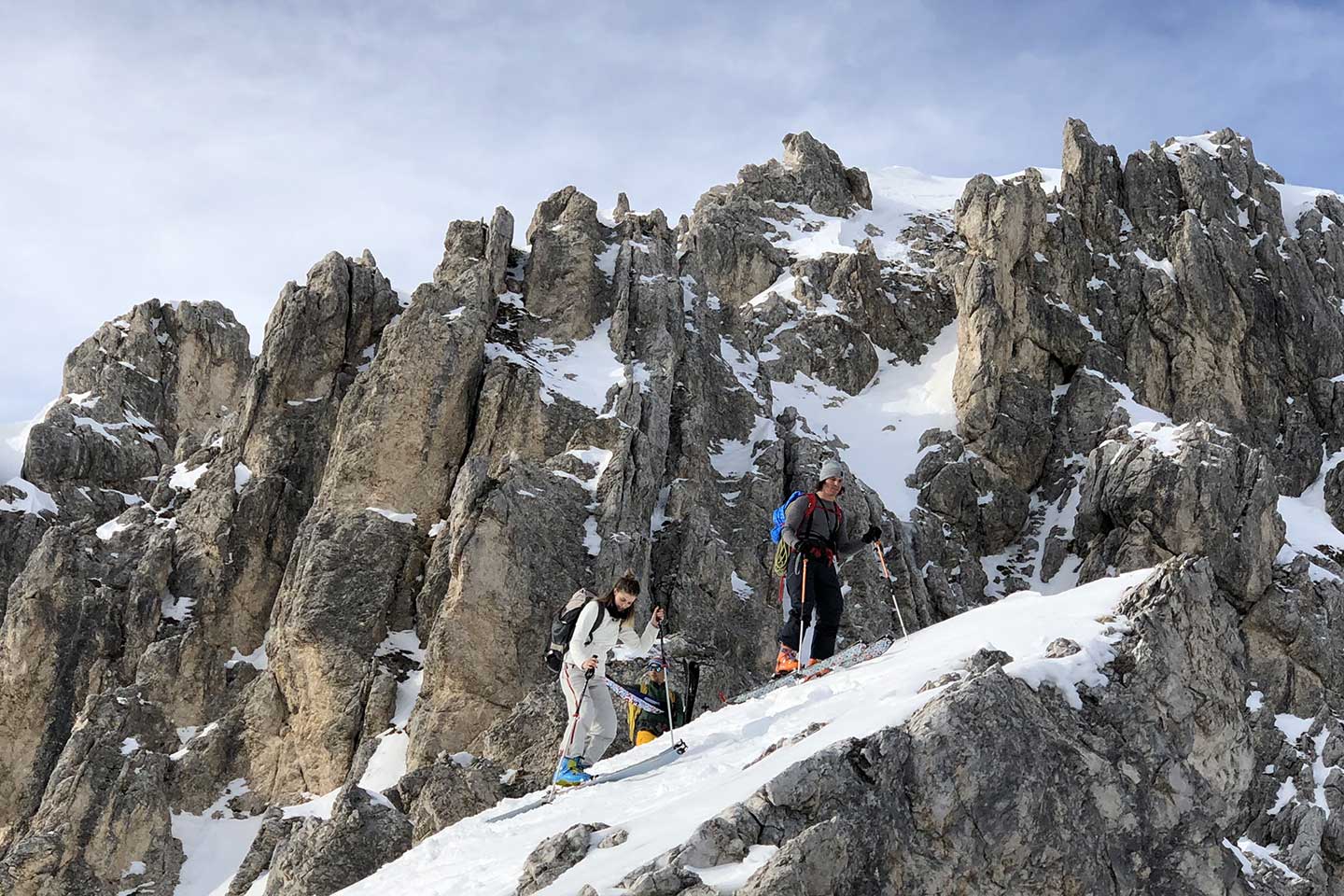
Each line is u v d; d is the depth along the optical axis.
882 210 47.25
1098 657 10.23
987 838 8.73
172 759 24.44
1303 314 39.97
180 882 22.69
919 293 40.94
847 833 8.19
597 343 31.41
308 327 30.34
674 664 19.80
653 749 12.59
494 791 18.66
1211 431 30.83
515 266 33.53
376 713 23.91
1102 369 37.16
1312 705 28.02
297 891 16.98
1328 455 37.72
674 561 25.94
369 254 32.69
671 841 8.46
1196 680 10.34
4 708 26.30
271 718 24.98
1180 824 9.62
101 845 22.66
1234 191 43.22
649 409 28.84
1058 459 34.78
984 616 12.73
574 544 24.70
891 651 12.77
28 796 25.59
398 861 11.21
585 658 12.90
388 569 25.84
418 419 27.30
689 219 46.50
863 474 33.81
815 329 38.66
